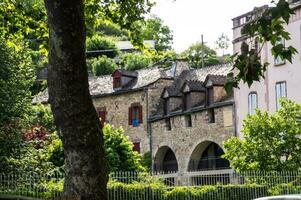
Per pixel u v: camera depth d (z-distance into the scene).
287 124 24.34
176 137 40.53
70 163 7.05
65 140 7.06
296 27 31.84
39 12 12.05
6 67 25.36
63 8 6.87
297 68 31.88
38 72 54.88
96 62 70.81
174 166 41.59
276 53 5.73
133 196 20.48
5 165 23.78
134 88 43.94
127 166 29.59
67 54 6.92
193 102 39.50
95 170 7.07
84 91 7.07
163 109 42.03
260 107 34.19
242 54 5.67
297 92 31.77
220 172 35.19
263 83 34.06
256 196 22.52
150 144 42.53
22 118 25.61
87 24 12.02
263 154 24.16
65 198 6.98
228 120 36.47
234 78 5.87
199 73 43.69
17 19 12.10
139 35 12.30
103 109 46.09
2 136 24.27
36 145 27.19
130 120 44.12
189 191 21.50
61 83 6.97
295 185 23.20
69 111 6.99
